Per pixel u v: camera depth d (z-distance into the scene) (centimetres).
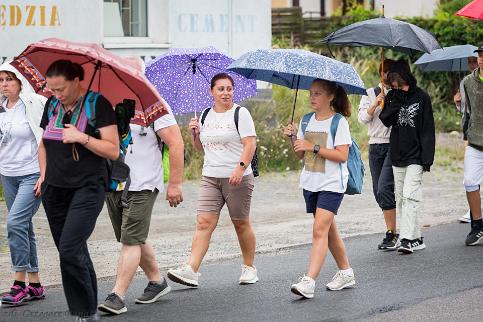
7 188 1025
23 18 1747
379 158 1305
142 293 1048
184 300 1023
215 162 1052
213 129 1045
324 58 1011
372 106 1279
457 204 1686
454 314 969
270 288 1080
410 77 1243
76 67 852
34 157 1006
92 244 1329
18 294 999
